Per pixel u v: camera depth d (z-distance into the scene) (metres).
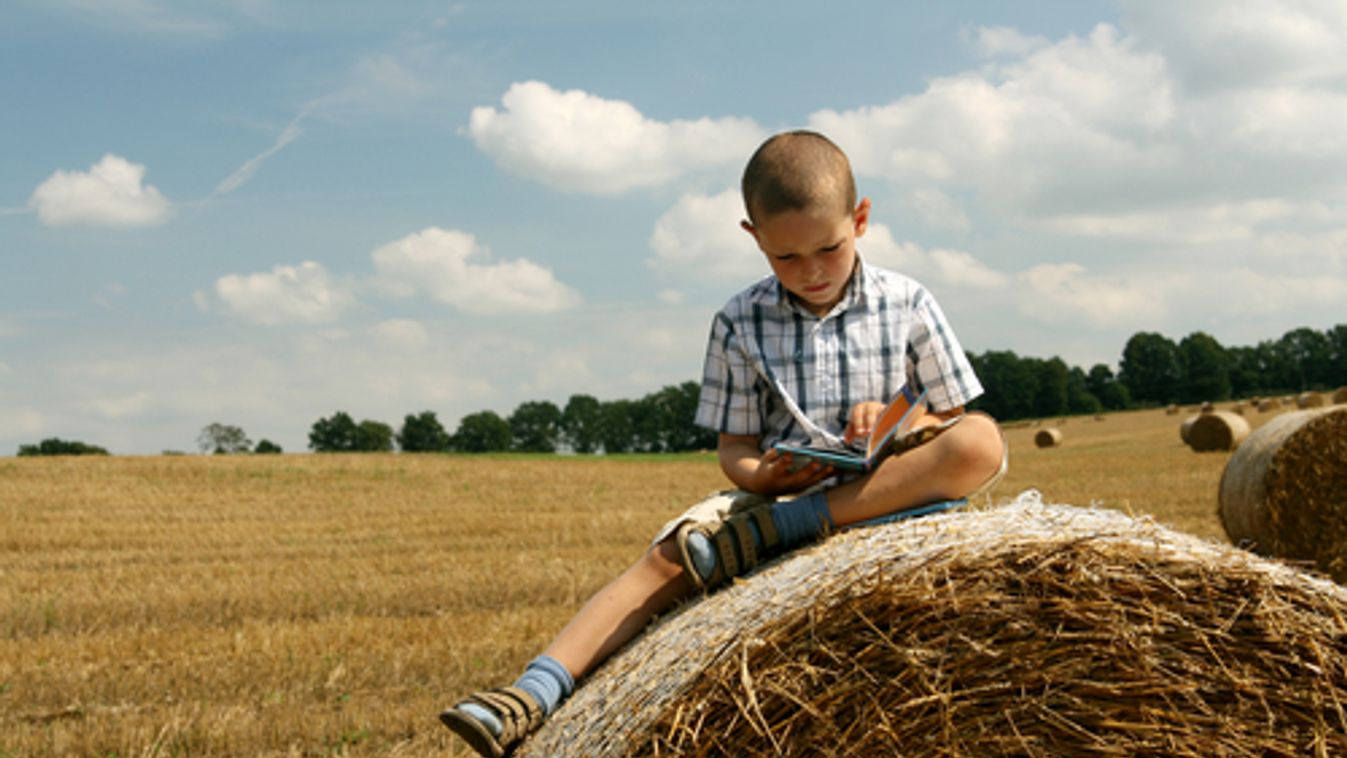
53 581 13.08
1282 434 9.87
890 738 2.72
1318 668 2.72
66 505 22.73
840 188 3.26
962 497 3.44
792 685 2.77
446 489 26.91
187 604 11.29
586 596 11.38
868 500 3.43
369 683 7.64
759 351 3.69
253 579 12.84
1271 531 9.75
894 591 2.77
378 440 104.69
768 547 3.50
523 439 106.12
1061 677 2.73
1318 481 9.63
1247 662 2.76
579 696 3.34
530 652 8.41
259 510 22.05
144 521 20.19
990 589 2.79
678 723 2.77
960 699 2.73
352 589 11.92
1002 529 3.03
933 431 3.46
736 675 2.79
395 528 18.66
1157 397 102.19
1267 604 2.75
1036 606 2.77
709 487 27.53
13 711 7.16
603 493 25.89
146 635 9.46
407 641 8.94
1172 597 2.78
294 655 8.48
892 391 3.67
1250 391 102.56
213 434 94.81
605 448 104.50
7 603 11.38
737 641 2.83
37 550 16.67
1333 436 9.60
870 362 3.64
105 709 7.10
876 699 2.72
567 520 19.20
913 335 3.72
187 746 6.21
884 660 2.76
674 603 3.59
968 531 3.03
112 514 21.28
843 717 2.76
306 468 31.70
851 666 2.77
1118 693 2.72
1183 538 3.05
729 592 3.30
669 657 3.05
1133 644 2.72
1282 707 2.73
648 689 2.97
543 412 106.31
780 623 2.84
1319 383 101.69
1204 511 16.56
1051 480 24.34
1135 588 2.78
